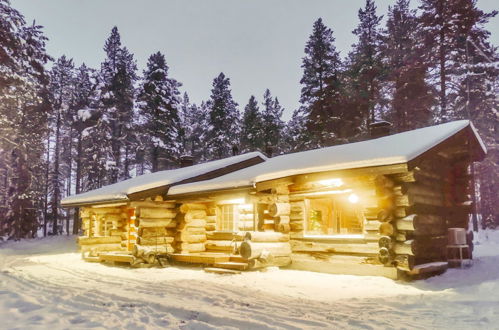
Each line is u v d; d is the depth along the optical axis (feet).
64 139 141.18
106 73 119.03
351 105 104.22
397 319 19.57
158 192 46.44
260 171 41.73
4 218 100.22
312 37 111.55
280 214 38.99
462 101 87.92
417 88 92.38
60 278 35.50
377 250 33.14
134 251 43.57
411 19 103.50
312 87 109.50
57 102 123.34
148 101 114.62
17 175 101.50
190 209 47.24
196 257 42.04
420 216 35.09
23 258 56.80
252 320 19.04
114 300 24.59
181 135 122.42
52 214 121.19
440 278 32.35
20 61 82.89
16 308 22.36
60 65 126.52
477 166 87.20
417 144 33.40
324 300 24.70
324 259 36.86
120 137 115.44
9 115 84.12
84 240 53.42
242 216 44.57
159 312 21.30
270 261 36.81
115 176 107.24
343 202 43.11
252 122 136.77
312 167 35.73
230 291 27.96
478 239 71.51
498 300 23.18
